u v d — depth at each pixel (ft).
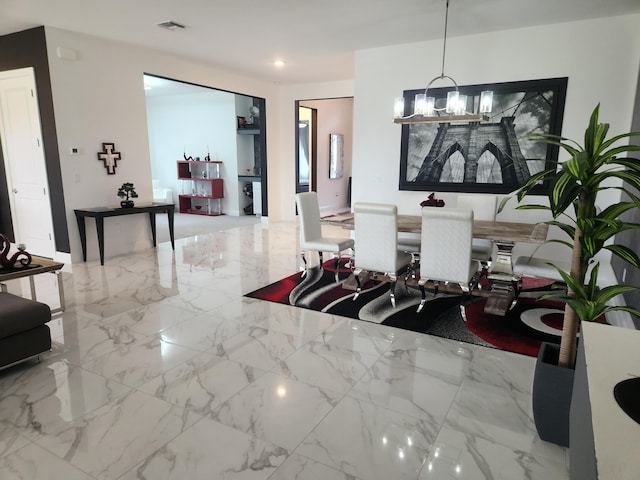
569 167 5.73
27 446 6.45
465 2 13.08
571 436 4.07
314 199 16.19
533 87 15.93
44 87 16.12
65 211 16.88
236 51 19.34
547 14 14.23
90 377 8.46
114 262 17.76
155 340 10.19
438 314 12.04
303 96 27.89
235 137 32.14
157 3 13.29
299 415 7.28
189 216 32.50
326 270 16.78
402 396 7.89
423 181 18.48
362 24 15.34
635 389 3.10
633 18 14.19
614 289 5.93
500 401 7.77
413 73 18.07
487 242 15.49
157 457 6.23
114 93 18.16
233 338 10.36
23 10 13.93
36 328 8.82
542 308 12.51
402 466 6.11
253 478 5.84
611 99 14.90
